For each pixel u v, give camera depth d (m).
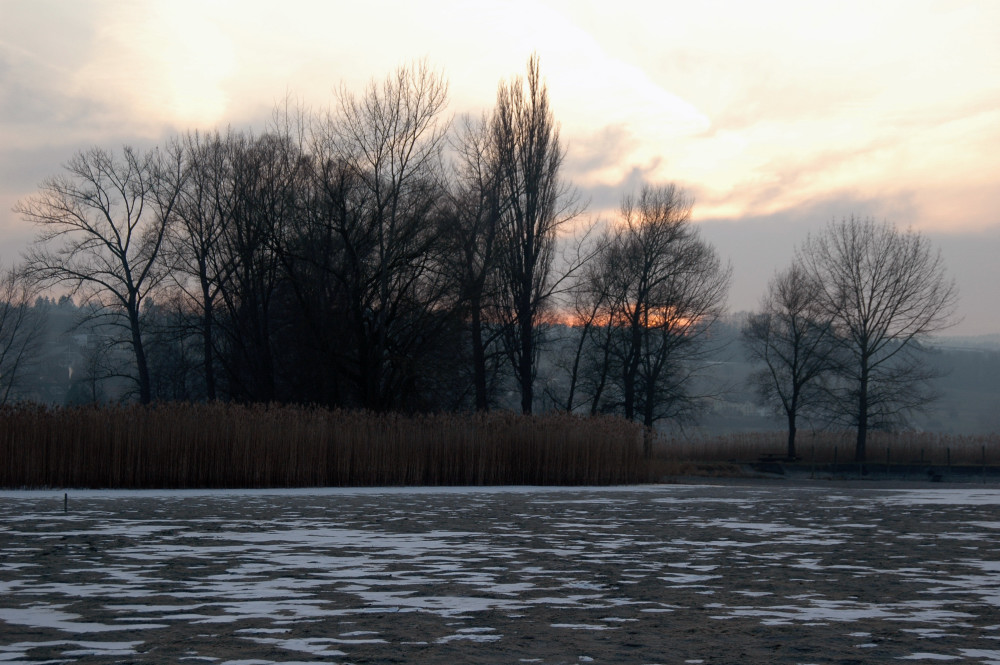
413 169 37.62
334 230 37.84
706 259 50.53
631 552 10.85
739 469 45.28
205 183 44.06
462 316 37.59
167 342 46.12
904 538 12.70
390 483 26.16
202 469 23.67
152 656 5.58
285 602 7.43
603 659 5.61
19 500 18.83
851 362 51.56
